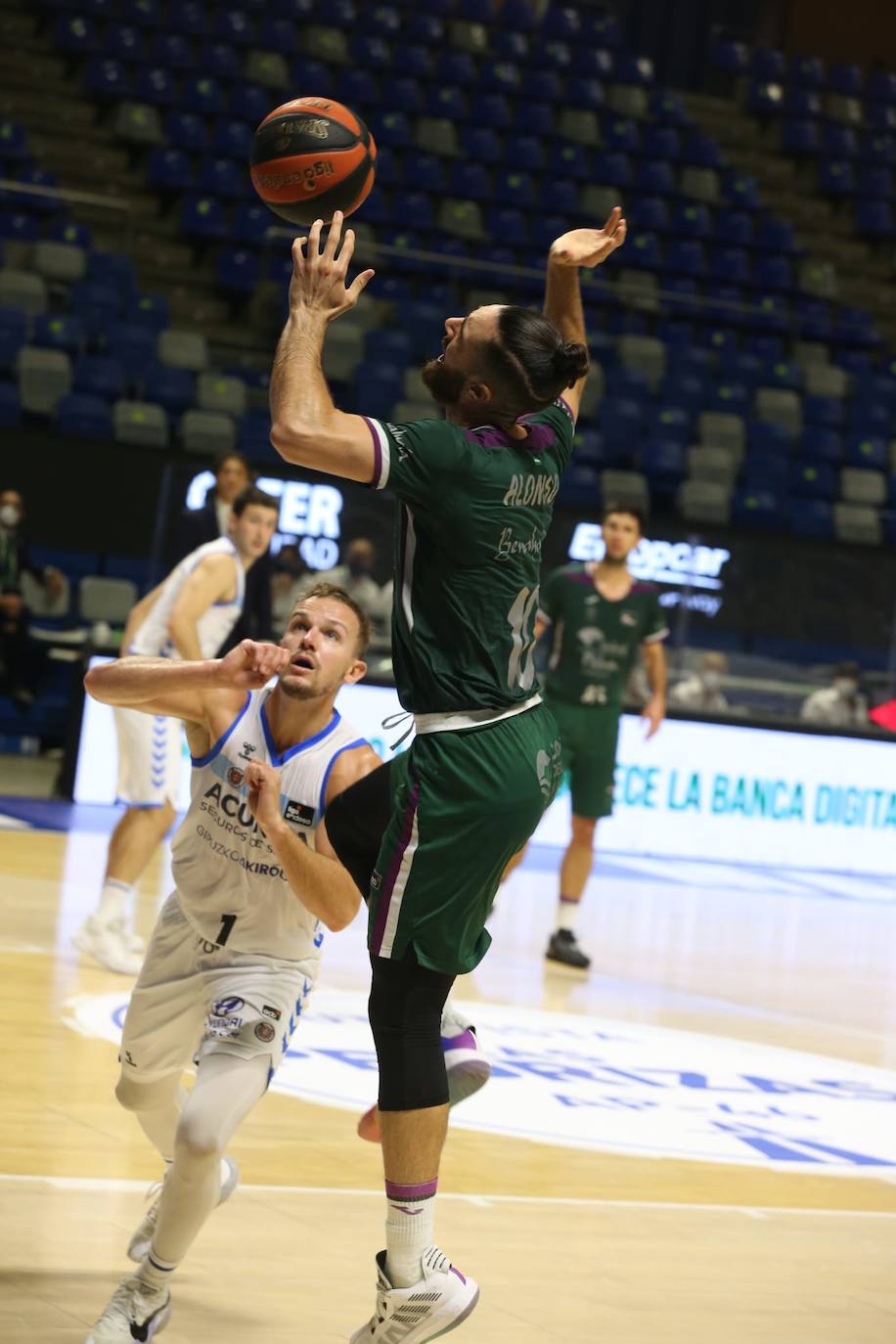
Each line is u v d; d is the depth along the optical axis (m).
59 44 23.11
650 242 24.11
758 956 11.16
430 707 3.53
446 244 22.41
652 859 15.74
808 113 28.09
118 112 22.59
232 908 3.87
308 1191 4.92
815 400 22.17
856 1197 5.55
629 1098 6.64
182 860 3.96
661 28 29.03
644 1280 4.45
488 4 26.95
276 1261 4.28
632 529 9.92
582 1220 4.96
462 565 3.49
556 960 9.95
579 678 9.85
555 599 9.96
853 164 27.91
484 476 3.45
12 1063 5.98
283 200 3.87
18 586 16.38
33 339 18.59
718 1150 5.98
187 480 13.93
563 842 15.89
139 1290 3.58
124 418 17.73
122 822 7.88
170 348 19.30
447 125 24.38
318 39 25.03
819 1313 4.32
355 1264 4.31
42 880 10.45
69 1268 4.01
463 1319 3.49
